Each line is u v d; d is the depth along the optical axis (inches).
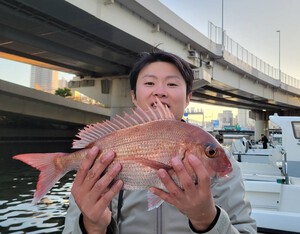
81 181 58.1
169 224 69.3
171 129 59.8
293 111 2106.3
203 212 54.1
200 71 829.2
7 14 506.3
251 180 210.7
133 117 63.4
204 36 858.1
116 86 1010.1
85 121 1178.6
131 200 73.4
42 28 573.6
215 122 2245.3
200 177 52.5
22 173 562.9
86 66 923.4
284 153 226.8
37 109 961.5
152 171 57.9
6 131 950.4
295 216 163.6
